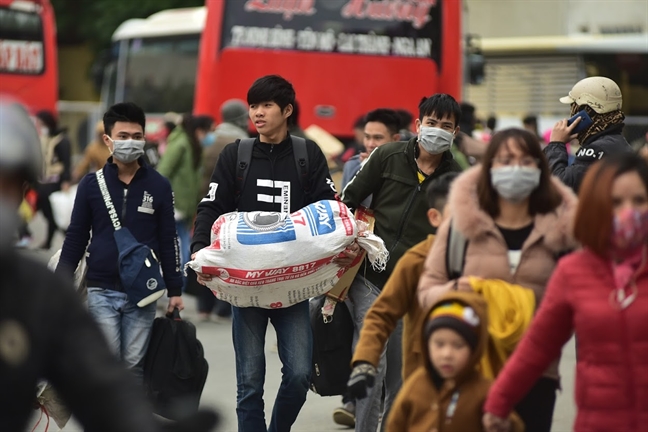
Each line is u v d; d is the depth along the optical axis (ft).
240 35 66.13
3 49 95.30
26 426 10.83
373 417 25.09
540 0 132.67
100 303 26.45
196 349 26.89
